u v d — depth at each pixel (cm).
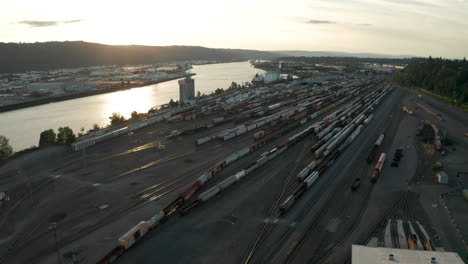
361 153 10656
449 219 6338
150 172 8925
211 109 18975
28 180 8425
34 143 14000
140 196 7438
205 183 8131
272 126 14050
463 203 6988
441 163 9494
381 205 6975
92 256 5231
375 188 7875
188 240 5647
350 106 19275
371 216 6488
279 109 19312
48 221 6375
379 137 12038
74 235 5866
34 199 7331
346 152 10775
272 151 10150
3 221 6425
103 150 10962
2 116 19888
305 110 18075
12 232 6031
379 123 15150
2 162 9556
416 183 8144
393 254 4519
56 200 7269
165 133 13350
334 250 5331
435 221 6262
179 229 6016
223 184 7675
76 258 5172
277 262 5034
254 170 9012
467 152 10550
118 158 10112
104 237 5781
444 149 10831
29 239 5769
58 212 6719
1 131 16075
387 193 7581
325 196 7438
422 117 16300
